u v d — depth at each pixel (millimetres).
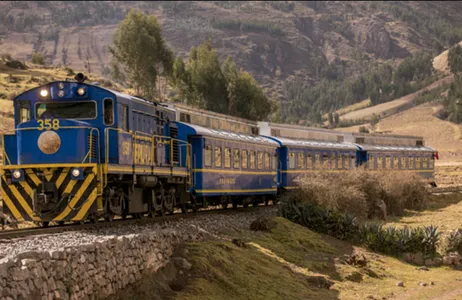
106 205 26406
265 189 48188
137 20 127375
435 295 30266
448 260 38031
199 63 127500
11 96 84188
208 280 23953
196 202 38656
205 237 29688
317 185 46812
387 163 71688
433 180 83062
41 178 25297
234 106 124688
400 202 57688
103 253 18000
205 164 37906
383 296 29375
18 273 13758
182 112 37781
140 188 30062
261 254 30547
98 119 26641
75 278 16172
